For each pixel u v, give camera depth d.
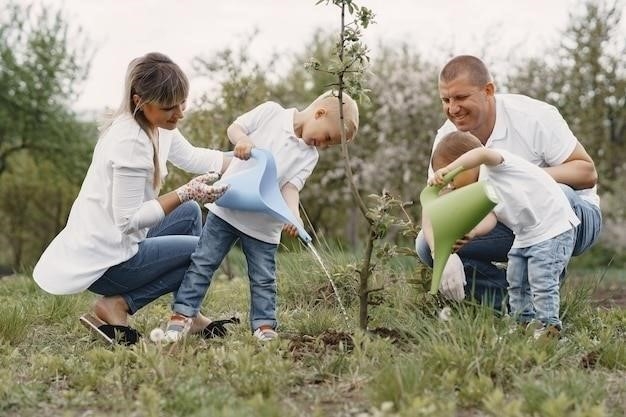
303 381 3.45
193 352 3.79
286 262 6.39
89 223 4.20
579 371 3.40
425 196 3.83
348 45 4.01
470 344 3.53
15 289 6.93
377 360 3.60
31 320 5.09
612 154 18.47
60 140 21.78
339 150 19.69
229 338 4.29
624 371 3.64
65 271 4.18
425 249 4.43
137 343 4.05
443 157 4.18
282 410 2.91
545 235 4.12
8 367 3.77
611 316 5.03
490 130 4.69
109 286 4.33
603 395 3.11
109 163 4.12
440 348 3.39
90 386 3.39
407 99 17.53
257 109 4.49
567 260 4.20
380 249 4.21
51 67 21.02
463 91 4.52
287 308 5.54
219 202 4.22
